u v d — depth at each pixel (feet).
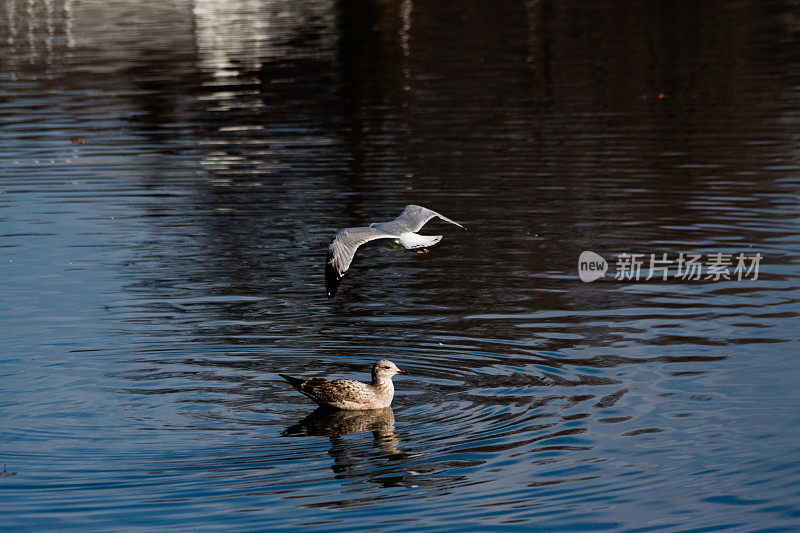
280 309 46.57
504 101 92.43
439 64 110.83
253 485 30.07
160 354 41.16
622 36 122.52
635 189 65.41
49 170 74.28
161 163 75.87
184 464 31.55
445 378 38.32
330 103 94.84
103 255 55.31
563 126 82.84
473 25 135.13
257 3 166.40
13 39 138.00
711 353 39.93
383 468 31.12
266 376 38.91
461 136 80.74
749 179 66.44
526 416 34.65
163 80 108.06
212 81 106.63
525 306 46.42
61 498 29.35
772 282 48.42
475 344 41.73
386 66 111.04
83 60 120.37
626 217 59.77
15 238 58.54
